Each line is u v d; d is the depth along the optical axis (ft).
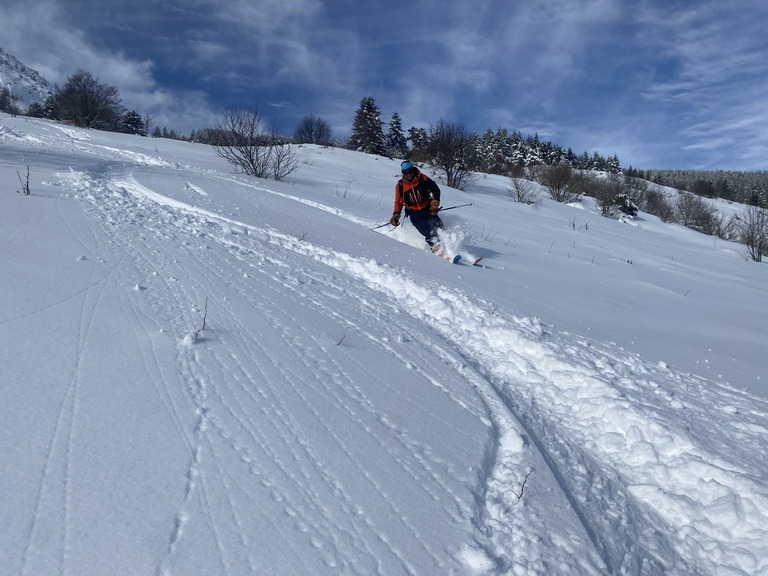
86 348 9.17
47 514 5.63
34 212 17.11
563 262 32.24
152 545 5.44
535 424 10.30
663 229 96.17
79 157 33.50
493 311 17.12
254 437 7.61
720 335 20.98
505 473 8.19
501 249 32.81
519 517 7.11
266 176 50.85
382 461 7.69
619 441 9.95
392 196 50.75
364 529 6.25
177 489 6.31
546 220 61.11
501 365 13.21
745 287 36.76
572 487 8.29
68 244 14.57
